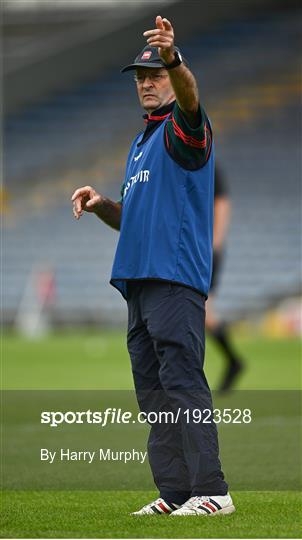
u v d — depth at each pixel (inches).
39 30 4498.0
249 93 4082.2
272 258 3511.3
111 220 670.5
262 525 557.6
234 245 3575.3
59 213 3981.3
